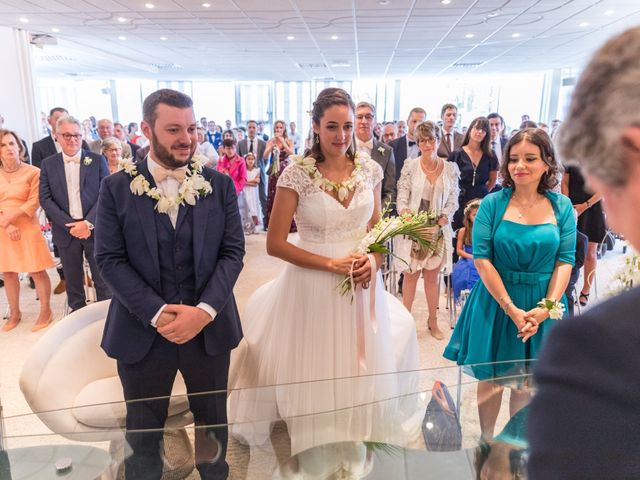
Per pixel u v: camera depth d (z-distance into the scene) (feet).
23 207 11.85
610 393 1.29
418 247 10.89
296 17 24.09
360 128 12.00
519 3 21.16
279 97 57.47
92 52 35.37
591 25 25.68
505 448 4.10
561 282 6.03
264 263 18.33
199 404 4.90
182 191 5.33
